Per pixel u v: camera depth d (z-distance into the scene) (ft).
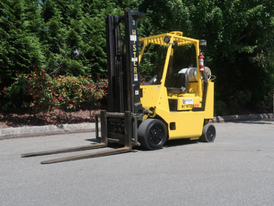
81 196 10.51
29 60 27.71
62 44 33.04
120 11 36.60
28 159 16.62
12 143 22.39
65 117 32.60
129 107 18.98
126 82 20.80
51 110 31.24
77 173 13.56
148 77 40.32
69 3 35.55
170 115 20.51
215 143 23.06
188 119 21.84
